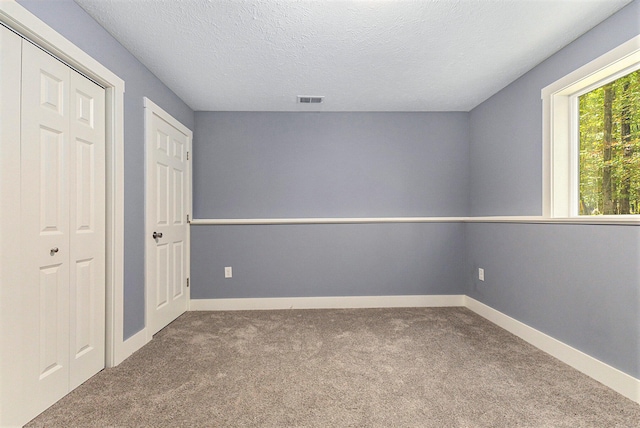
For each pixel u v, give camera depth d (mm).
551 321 2211
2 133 1326
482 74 2621
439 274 3500
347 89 2930
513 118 2762
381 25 1944
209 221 3350
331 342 2436
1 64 1318
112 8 1756
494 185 3053
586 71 2002
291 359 2135
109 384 1798
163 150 2738
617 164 1968
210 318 3053
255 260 3416
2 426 1334
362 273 3467
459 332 2650
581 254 1965
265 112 3486
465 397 1672
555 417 1499
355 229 3467
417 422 1470
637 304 1639
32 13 1418
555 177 2289
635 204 1860
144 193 2396
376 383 1819
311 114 3510
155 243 2594
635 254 1650
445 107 3426
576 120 2258
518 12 1812
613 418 1491
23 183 1423
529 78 2555
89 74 1822
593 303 1881
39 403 1507
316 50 2238
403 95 3082
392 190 3525
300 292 3438
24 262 1431
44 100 1533
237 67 2482
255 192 3477
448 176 3531
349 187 3516
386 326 2805
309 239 3445
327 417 1510
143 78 2410
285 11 1802
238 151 3471
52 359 1586
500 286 2822
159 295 2678
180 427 1437
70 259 1706
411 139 3541
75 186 1744
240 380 1854
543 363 2068
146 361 2098
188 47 2178
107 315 2002
